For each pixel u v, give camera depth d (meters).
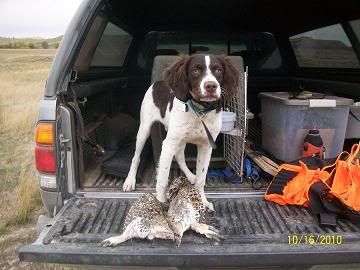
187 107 2.52
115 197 2.66
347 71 3.76
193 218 2.17
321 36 4.16
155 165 3.25
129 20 4.19
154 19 4.48
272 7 4.02
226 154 3.31
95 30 3.17
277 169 2.96
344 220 2.37
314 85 4.33
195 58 2.54
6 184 5.24
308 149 2.96
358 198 2.38
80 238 2.10
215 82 2.39
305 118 3.02
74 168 2.62
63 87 2.52
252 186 2.89
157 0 3.80
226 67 2.61
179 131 2.60
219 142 3.42
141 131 3.10
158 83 3.11
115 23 3.73
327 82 4.00
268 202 2.63
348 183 2.50
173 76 2.59
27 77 22.88
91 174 3.11
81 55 3.03
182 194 2.29
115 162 3.11
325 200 2.40
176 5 3.98
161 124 3.06
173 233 2.07
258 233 2.20
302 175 2.62
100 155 3.54
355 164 2.65
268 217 2.42
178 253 1.96
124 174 2.99
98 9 2.68
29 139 8.30
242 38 4.87
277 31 4.88
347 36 3.61
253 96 5.00
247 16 4.36
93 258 1.97
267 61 4.98
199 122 2.56
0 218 4.14
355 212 2.32
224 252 1.96
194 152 3.40
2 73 24.58
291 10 4.09
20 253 1.98
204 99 2.42
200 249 2.00
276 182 2.69
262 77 5.00
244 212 2.49
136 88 4.95
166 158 2.64
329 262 1.99
